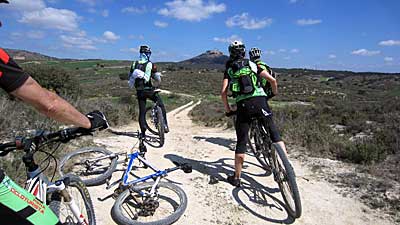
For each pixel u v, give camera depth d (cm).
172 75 10819
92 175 467
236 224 382
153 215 381
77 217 272
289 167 385
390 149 682
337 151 677
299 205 378
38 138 213
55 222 188
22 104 815
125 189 397
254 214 408
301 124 874
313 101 4041
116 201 384
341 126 1173
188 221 379
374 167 583
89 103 1190
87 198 307
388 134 753
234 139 859
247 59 464
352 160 631
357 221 399
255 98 446
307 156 668
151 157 618
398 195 462
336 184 509
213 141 823
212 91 7694
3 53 148
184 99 5216
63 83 2266
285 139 783
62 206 264
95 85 6581
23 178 404
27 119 689
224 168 578
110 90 5259
